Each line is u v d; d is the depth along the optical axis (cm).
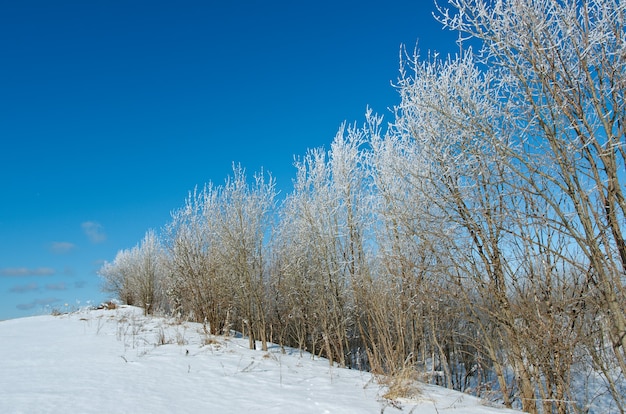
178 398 602
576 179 554
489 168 664
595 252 538
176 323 1539
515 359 736
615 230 528
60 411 521
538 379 675
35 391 607
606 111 517
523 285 712
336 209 1191
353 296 1128
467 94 659
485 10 558
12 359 863
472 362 1134
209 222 1490
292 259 1320
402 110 782
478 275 734
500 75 596
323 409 555
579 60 512
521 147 606
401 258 835
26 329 1420
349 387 707
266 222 1377
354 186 1160
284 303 1472
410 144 827
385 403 594
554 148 562
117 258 3278
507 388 805
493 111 634
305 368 909
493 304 734
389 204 888
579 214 553
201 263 1506
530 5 535
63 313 2064
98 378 700
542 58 532
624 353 534
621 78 498
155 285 2459
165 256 2036
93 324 1533
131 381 688
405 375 693
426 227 766
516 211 602
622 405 626
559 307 645
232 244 1302
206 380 720
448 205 724
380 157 966
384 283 939
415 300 893
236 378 745
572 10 514
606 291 542
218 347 1056
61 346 1029
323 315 1180
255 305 1402
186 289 1670
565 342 650
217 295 1438
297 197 1302
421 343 935
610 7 505
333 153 1222
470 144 666
